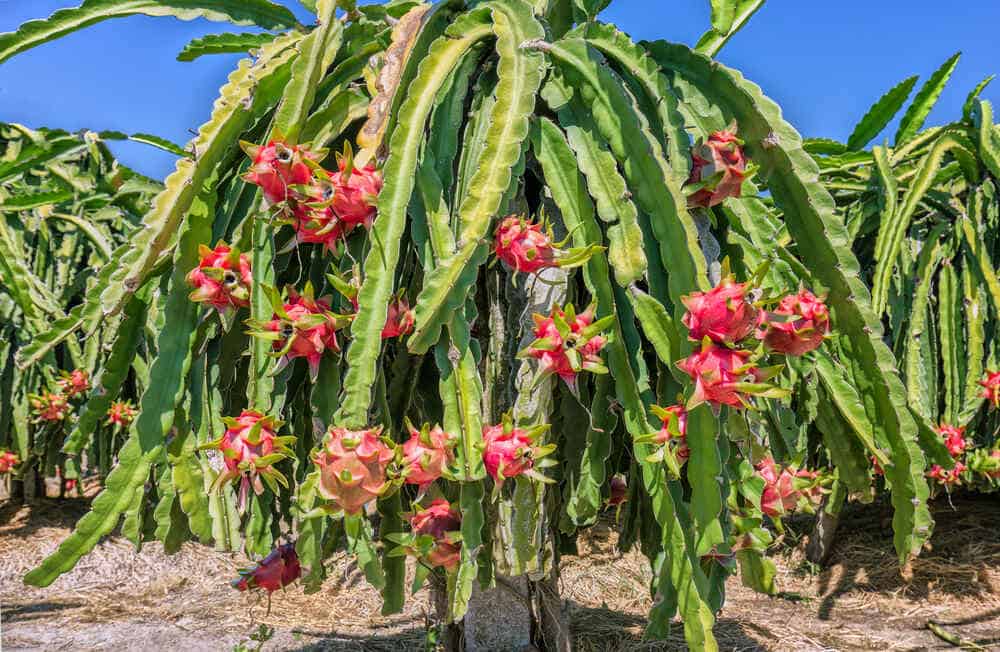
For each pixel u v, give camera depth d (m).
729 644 3.40
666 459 1.32
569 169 1.59
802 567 4.66
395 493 1.50
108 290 1.40
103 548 5.07
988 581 4.14
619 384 1.45
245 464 1.27
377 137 1.41
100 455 5.29
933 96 4.25
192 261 1.54
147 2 1.95
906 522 1.69
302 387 1.67
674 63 1.75
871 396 1.76
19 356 2.36
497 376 1.65
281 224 1.39
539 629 2.18
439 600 2.21
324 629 3.69
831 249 1.57
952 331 4.29
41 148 4.80
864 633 3.62
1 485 6.73
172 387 1.51
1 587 4.57
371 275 1.32
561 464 1.74
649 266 1.52
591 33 1.74
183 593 4.46
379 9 1.95
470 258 1.34
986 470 4.03
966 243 4.21
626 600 4.00
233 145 1.65
